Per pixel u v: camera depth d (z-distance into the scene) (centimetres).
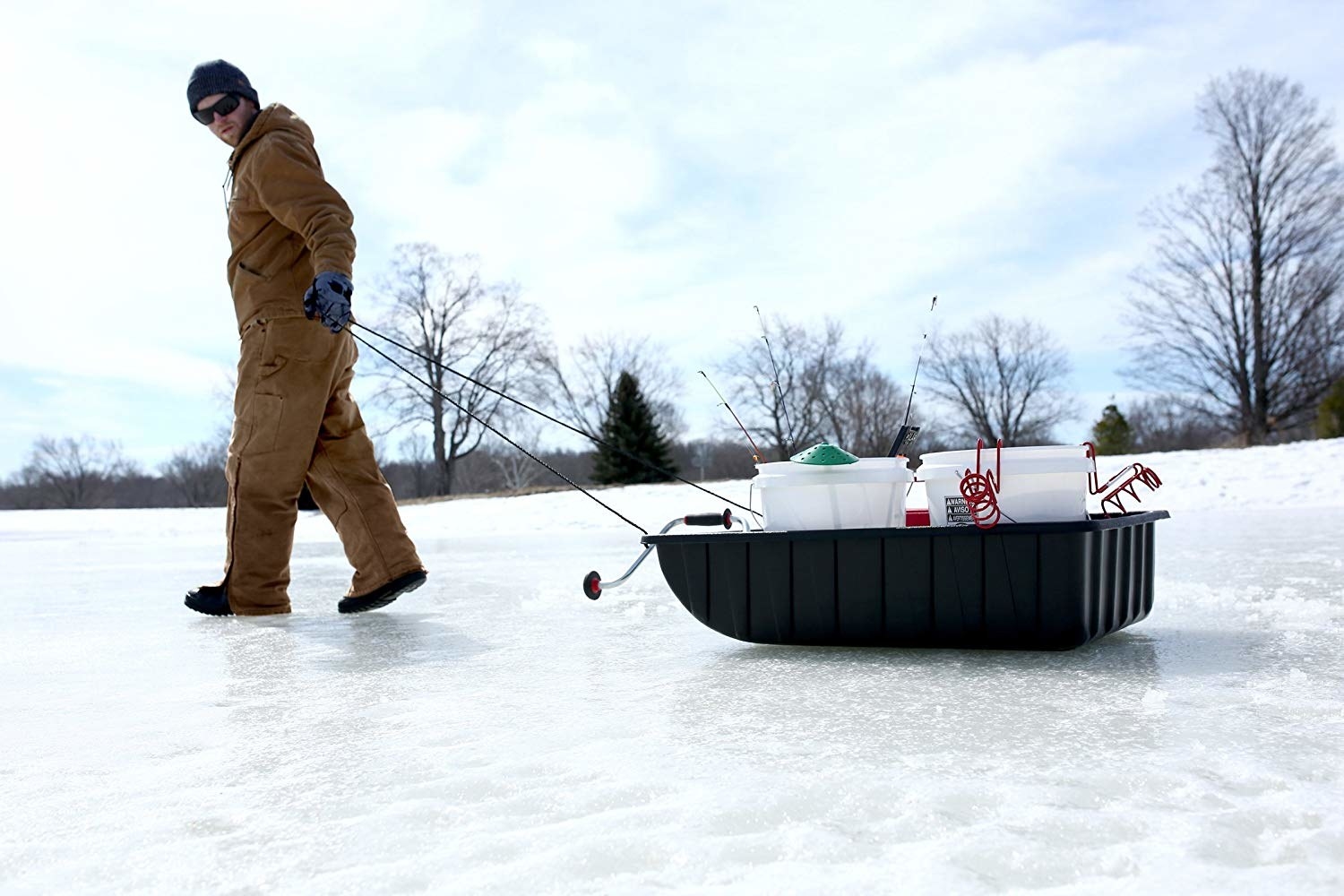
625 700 203
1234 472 1384
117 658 280
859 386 5069
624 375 4525
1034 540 238
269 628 338
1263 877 102
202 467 6191
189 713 203
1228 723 167
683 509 1473
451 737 175
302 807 137
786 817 125
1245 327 3450
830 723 176
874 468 264
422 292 4603
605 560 646
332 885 109
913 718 179
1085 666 225
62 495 6266
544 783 143
